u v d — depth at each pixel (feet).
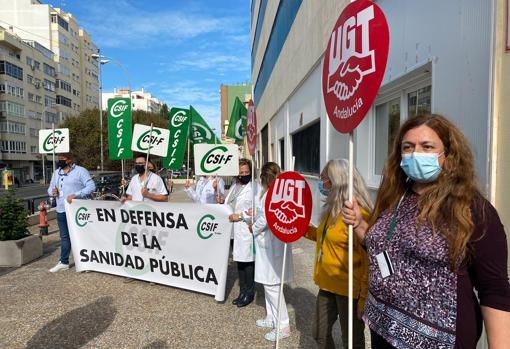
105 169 135.44
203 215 16.31
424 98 14.06
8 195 22.97
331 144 24.47
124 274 18.63
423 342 4.99
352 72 6.95
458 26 10.27
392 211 5.94
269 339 12.43
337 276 8.80
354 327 8.60
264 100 80.43
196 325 13.67
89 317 14.37
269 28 66.39
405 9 13.60
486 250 4.67
